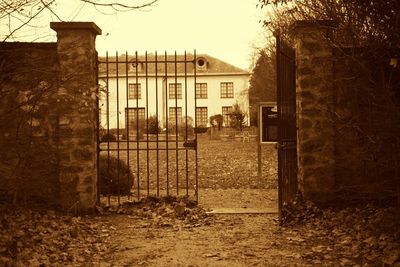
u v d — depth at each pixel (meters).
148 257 5.07
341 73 7.09
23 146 7.07
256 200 8.88
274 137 11.62
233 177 12.79
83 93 6.96
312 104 7.13
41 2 4.86
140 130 34.81
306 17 8.87
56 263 4.70
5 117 6.57
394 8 5.54
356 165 7.12
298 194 7.30
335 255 4.98
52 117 7.17
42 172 7.20
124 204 7.66
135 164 16.92
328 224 6.26
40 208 7.06
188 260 4.93
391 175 6.49
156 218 6.99
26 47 6.60
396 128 5.41
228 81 50.00
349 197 6.75
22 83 6.68
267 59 22.08
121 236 6.02
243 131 37.81
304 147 7.15
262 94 24.30
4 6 4.77
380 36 5.91
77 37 7.00
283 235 5.98
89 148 7.18
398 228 5.30
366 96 6.48
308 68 7.13
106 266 4.71
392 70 5.91
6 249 4.80
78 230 6.03
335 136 7.15
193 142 7.91
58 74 6.75
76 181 7.16
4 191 7.02
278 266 4.68
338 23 6.92
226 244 5.59
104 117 31.94
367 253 4.90
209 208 7.91
